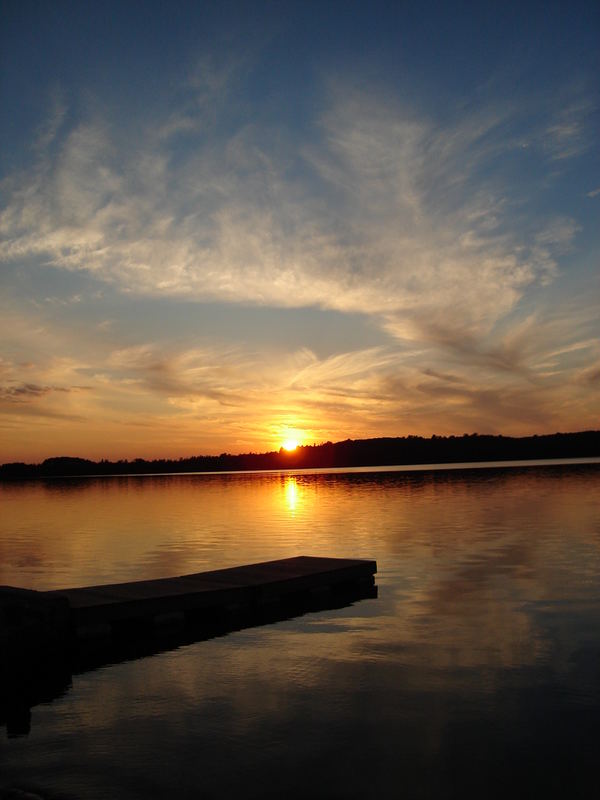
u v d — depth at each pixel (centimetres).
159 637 1198
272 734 747
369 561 1606
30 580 1667
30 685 952
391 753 694
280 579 1423
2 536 2694
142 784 644
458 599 1348
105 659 1074
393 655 1009
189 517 3381
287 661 1012
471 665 951
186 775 660
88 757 706
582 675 898
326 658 1017
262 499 4650
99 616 1162
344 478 8388
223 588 1330
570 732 731
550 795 609
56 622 1093
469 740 718
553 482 5341
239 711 818
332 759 684
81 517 3569
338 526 2734
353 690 873
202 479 10738
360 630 1159
